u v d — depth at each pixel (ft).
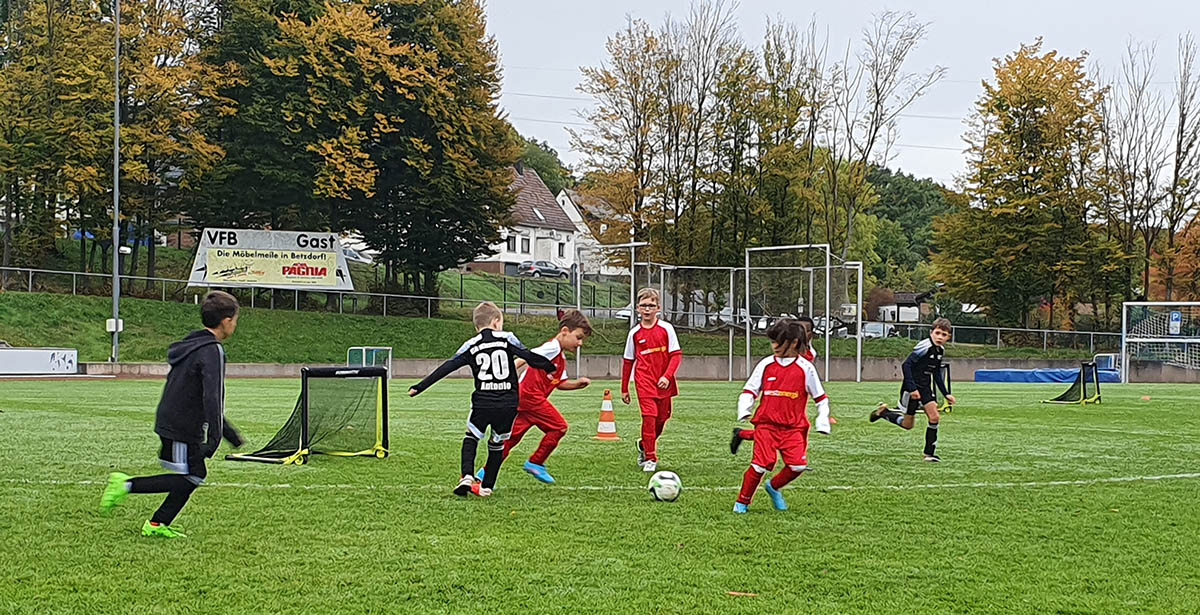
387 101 135.13
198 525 21.65
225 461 32.22
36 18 127.65
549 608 15.65
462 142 139.95
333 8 131.03
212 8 137.69
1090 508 25.53
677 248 142.00
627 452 37.11
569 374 116.47
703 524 22.58
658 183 141.08
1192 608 16.16
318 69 129.08
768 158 141.79
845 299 105.91
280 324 124.88
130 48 129.08
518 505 24.82
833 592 16.85
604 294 137.49
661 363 31.83
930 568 18.62
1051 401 75.66
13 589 16.33
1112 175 150.92
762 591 16.84
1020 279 152.87
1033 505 25.91
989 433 47.39
